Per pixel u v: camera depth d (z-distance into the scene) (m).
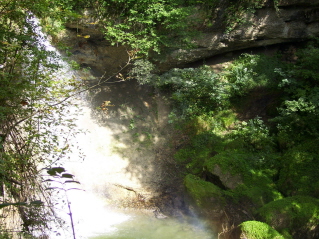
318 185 8.27
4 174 4.95
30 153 6.05
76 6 10.24
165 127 12.25
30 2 5.79
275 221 7.39
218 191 8.71
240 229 7.04
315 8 12.06
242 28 12.33
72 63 6.89
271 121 11.09
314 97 9.94
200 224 8.62
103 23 10.64
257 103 12.14
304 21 12.37
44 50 6.17
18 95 5.57
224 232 7.67
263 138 10.62
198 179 9.45
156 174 10.72
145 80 11.82
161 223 8.82
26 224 5.68
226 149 10.70
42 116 6.14
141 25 10.77
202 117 12.13
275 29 12.48
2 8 5.77
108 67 12.67
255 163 9.60
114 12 10.62
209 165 9.55
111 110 12.37
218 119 11.98
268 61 12.84
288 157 9.42
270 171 9.43
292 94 11.45
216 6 11.94
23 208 5.68
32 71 6.14
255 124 11.45
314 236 7.30
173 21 10.59
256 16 12.28
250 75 12.35
